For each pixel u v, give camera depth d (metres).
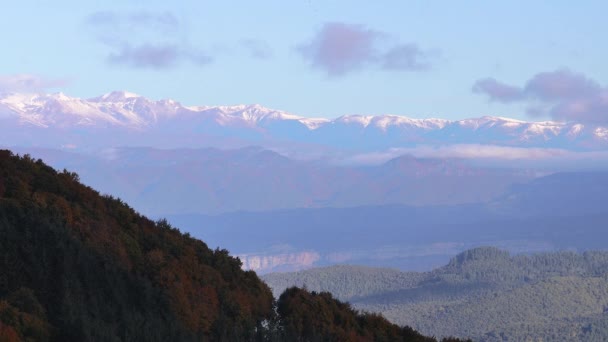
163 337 93.62
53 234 98.25
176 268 106.69
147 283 101.38
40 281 92.31
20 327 83.56
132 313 94.31
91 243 103.44
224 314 106.12
